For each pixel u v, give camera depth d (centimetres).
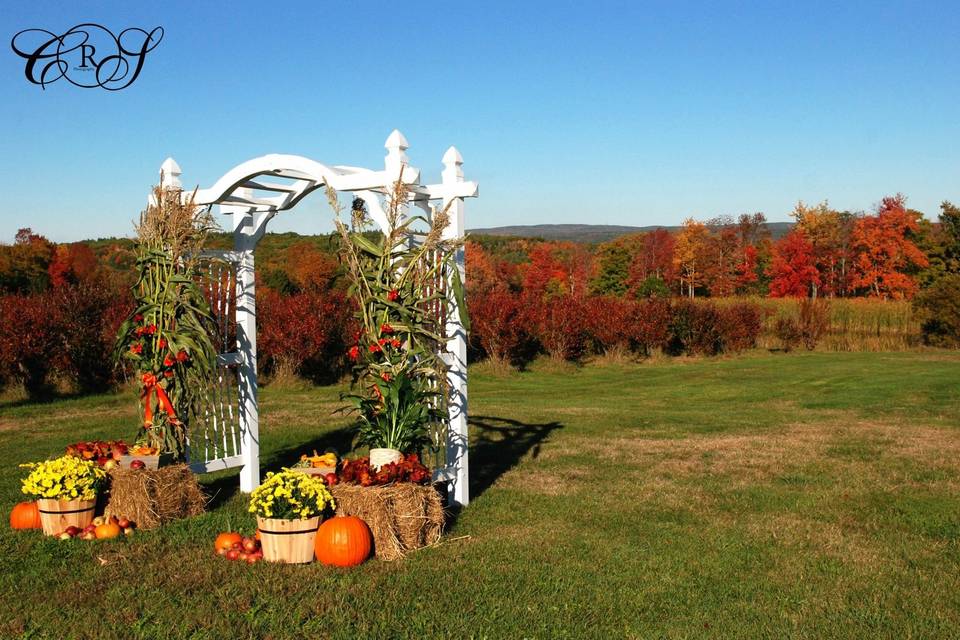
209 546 612
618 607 499
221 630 452
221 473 900
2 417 1370
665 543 636
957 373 1925
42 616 471
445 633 453
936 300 2894
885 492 804
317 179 721
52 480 630
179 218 720
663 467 930
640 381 2039
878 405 1491
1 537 636
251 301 810
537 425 1263
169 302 723
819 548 625
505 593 520
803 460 966
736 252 5744
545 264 5434
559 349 2323
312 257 3188
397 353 692
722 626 473
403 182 684
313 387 1862
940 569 579
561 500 778
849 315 2994
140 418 731
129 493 656
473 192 746
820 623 479
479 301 2306
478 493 812
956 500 770
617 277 5741
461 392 762
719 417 1359
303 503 575
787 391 1758
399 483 611
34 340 1595
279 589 518
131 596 505
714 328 2595
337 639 441
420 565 574
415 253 696
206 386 745
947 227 4672
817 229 5200
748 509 742
